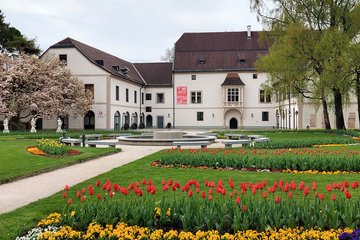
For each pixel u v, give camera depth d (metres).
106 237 6.20
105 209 6.72
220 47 63.34
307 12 32.88
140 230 6.27
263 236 6.01
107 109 48.69
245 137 30.44
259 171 13.30
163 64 66.00
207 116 61.53
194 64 61.97
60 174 13.63
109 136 34.06
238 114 61.00
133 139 26.05
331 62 28.55
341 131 33.12
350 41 30.05
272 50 34.69
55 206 8.41
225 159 14.23
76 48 48.81
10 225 7.05
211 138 27.23
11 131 40.78
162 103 62.53
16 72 40.97
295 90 34.09
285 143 21.50
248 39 63.62
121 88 53.00
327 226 6.30
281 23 34.41
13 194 10.28
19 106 41.16
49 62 46.00
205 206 6.79
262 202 6.85
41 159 16.70
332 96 37.34
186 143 22.38
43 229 6.64
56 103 42.38
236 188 10.36
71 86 45.09
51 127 49.62
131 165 15.08
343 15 31.70
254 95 60.66
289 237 5.95
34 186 11.40
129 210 6.71
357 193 9.42
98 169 14.85
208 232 6.14
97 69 48.66
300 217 6.43
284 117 56.31
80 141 24.81
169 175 12.62
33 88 42.56
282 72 33.00
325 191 9.75
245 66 60.69
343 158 13.48
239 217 6.27
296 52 31.55
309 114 47.72
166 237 6.17
